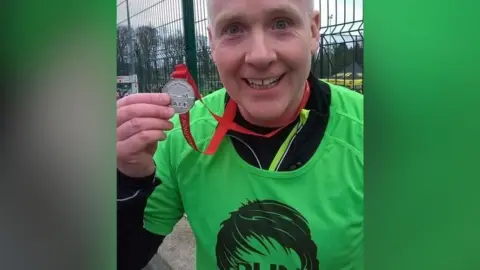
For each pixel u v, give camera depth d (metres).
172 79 0.91
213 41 0.90
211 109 1.01
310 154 0.92
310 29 0.88
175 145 0.99
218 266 0.95
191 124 1.00
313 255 0.89
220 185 0.95
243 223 0.93
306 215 0.90
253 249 0.92
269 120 0.92
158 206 0.98
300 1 0.84
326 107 0.94
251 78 0.86
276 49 0.84
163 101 0.89
